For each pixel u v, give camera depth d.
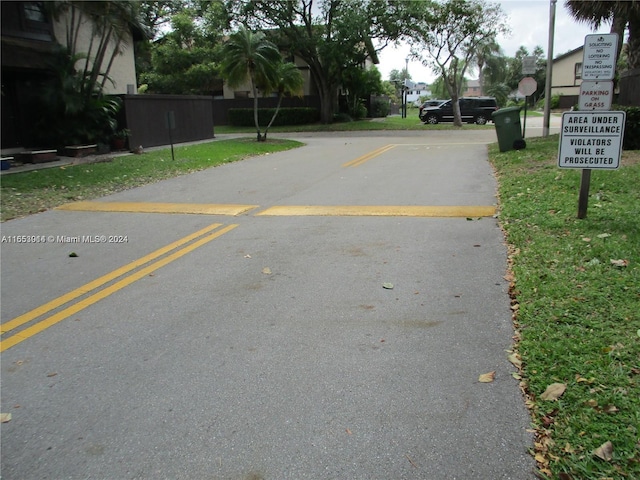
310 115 38.44
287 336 4.30
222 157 17.30
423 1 31.08
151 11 39.22
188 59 37.19
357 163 15.32
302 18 34.00
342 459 2.88
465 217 7.84
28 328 4.66
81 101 16.98
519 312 4.39
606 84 6.32
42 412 3.42
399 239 6.87
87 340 4.39
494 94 65.44
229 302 5.06
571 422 2.99
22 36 16.92
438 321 4.45
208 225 8.09
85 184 12.05
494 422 3.11
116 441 3.11
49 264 6.46
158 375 3.80
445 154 17.00
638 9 14.78
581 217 6.79
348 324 4.47
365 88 41.50
